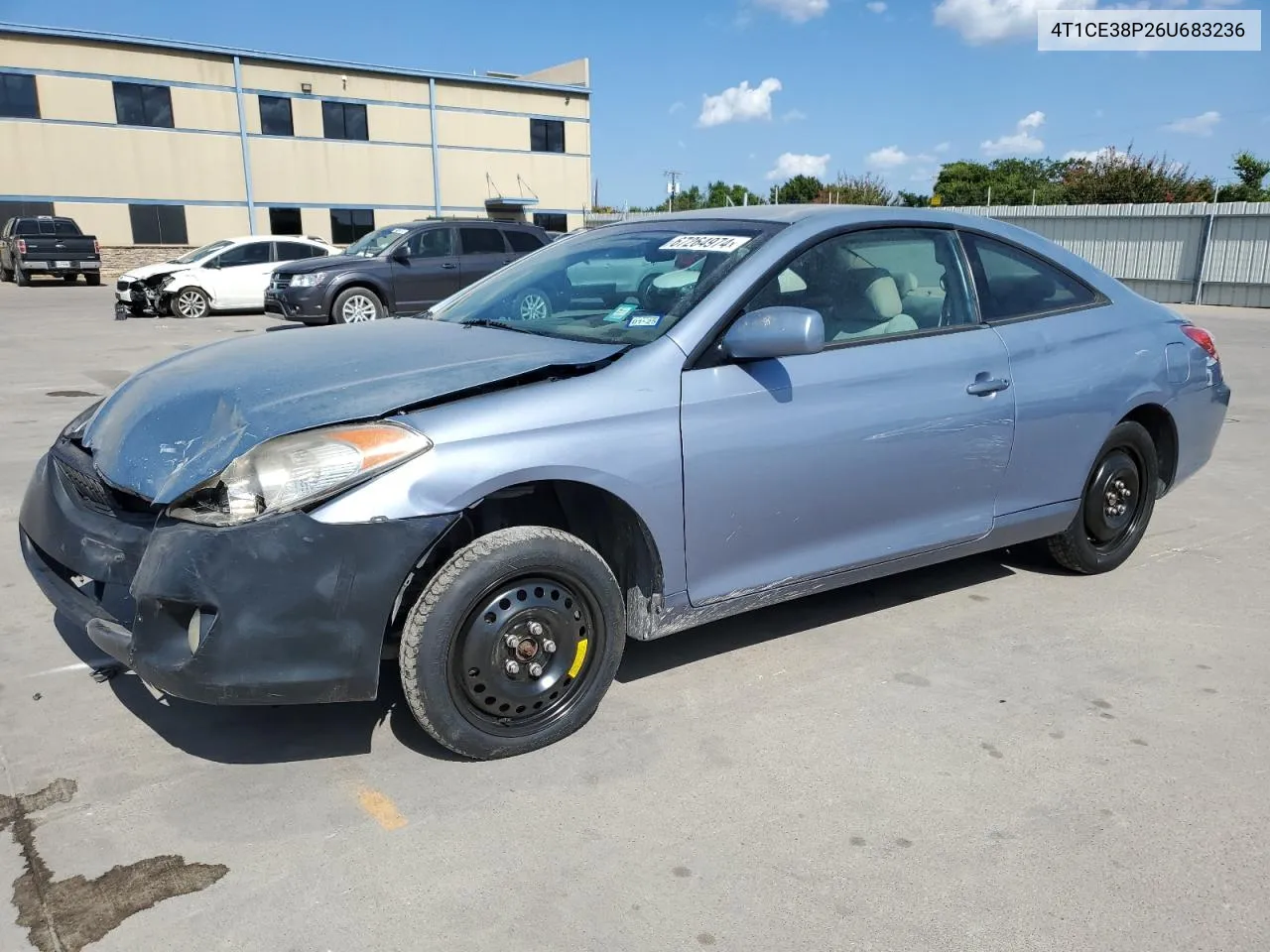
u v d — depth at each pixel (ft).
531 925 7.30
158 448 8.94
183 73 110.42
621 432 9.36
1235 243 64.64
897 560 11.84
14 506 17.56
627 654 11.98
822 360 10.76
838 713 10.55
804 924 7.36
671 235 12.14
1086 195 115.03
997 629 12.85
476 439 8.70
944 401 11.59
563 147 140.46
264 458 8.23
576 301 11.71
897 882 7.85
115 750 9.60
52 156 104.88
